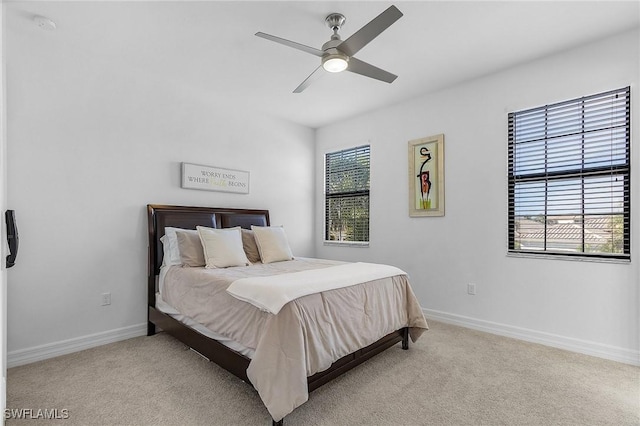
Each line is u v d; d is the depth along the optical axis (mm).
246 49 2803
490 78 3262
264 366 1756
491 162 3256
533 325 2982
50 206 2684
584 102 2793
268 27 2477
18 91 2531
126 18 2375
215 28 2496
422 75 3277
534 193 3051
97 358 2623
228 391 2117
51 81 2688
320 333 1960
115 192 3051
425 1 2172
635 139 2531
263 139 4352
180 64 3072
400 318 2691
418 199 3789
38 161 2627
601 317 2658
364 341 2285
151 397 2041
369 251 4301
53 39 2672
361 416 1852
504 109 3174
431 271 3680
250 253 3520
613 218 2658
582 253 2783
